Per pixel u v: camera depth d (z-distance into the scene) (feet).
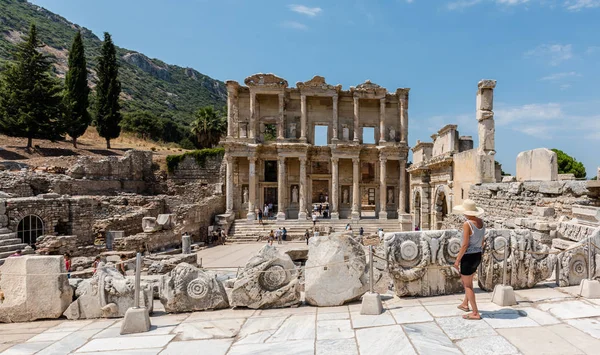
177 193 169.17
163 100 453.17
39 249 76.13
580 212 40.11
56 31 492.13
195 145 303.89
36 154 158.20
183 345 23.04
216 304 30.50
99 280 30.68
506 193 60.23
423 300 29.09
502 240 31.04
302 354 20.89
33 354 22.59
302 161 151.12
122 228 104.73
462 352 19.99
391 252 29.71
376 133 165.07
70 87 185.06
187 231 119.96
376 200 161.38
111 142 225.97
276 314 28.32
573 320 23.62
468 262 24.66
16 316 29.66
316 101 162.40
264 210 155.43
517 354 19.47
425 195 114.83
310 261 30.89
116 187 150.51
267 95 160.86
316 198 216.33
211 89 626.64
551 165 53.78
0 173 108.06
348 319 25.93
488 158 70.79
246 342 23.11
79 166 136.36
